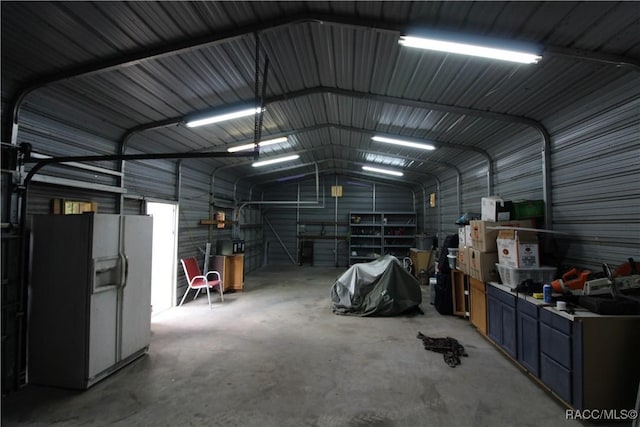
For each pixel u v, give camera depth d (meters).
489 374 2.95
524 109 3.53
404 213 10.23
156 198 4.93
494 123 4.14
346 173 10.55
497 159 5.04
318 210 10.95
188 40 2.59
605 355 2.21
